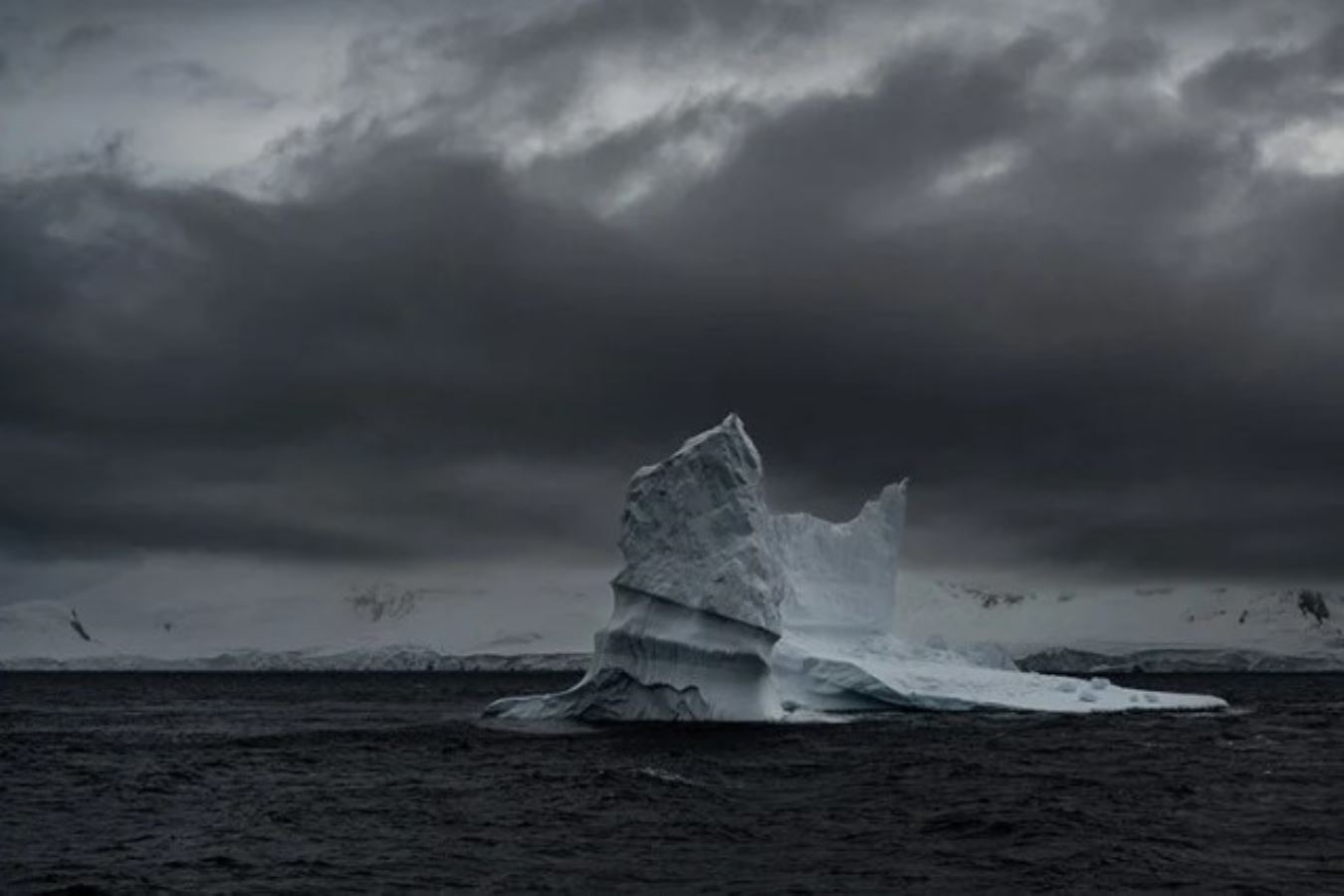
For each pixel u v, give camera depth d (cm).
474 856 3591
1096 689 9444
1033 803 4475
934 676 8731
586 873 3366
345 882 3272
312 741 7238
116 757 6481
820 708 8106
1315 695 15212
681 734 6581
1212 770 5494
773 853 3616
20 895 3150
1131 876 3297
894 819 4156
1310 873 3331
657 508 6975
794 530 9312
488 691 17188
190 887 3222
